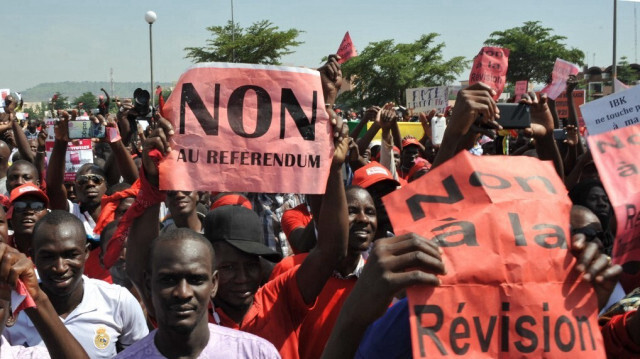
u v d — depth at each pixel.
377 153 9.77
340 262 3.63
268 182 3.06
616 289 3.05
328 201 3.33
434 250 1.87
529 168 2.07
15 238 5.14
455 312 1.88
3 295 2.28
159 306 2.57
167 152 2.99
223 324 3.36
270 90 3.07
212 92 3.03
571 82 7.15
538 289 1.91
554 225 1.97
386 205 2.05
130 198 5.26
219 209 3.44
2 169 7.77
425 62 51.66
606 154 2.10
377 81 51.31
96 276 4.95
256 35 43.50
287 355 3.31
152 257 2.61
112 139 5.93
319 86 3.12
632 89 4.34
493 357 1.88
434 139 9.73
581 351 1.90
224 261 3.32
